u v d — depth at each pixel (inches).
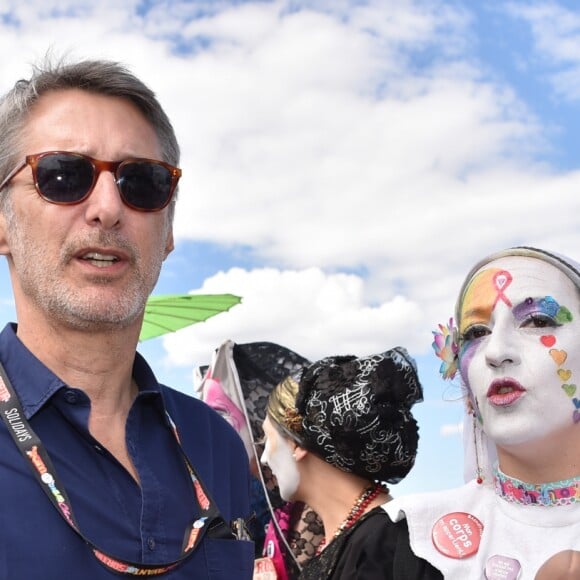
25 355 73.1
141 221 74.5
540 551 76.7
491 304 80.8
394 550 82.7
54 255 71.3
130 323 73.9
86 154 72.9
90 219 71.6
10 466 67.2
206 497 76.4
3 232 75.4
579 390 78.2
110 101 76.3
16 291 76.0
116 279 72.6
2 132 75.1
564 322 79.1
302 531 114.6
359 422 96.0
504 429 77.9
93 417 74.4
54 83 75.7
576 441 78.5
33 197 72.0
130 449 74.6
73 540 66.7
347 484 100.6
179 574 71.2
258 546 126.4
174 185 77.4
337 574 85.6
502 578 75.6
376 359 100.3
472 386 81.7
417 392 100.5
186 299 196.9
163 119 80.4
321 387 100.0
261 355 136.3
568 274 81.0
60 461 70.1
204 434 83.2
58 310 71.2
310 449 101.0
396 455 97.7
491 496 83.1
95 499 69.9
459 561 78.3
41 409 71.2
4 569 63.7
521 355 78.5
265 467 125.3
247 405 131.6
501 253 84.4
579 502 78.1
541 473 79.1
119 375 75.9
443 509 83.0
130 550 69.4
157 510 72.2
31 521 65.8
